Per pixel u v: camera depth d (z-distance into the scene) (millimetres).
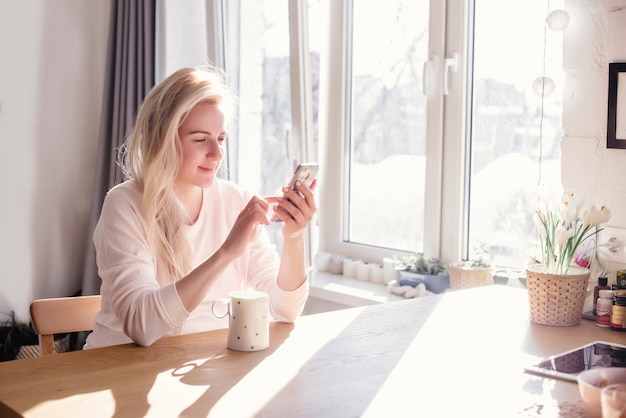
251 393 1420
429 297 2203
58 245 3812
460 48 2793
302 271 1964
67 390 1430
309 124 3271
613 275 2143
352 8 3227
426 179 2934
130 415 1311
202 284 1743
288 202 1919
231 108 2037
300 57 3184
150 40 3527
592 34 2164
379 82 3150
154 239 1930
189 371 1546
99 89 3896
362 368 1566
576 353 1669
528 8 2617
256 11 3404
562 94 2482
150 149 1939
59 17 3725
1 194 3600
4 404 1362
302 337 1798
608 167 2154
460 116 2812
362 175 3266
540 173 2564
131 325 1723
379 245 3227
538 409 1343
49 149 3742
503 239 2760
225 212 2148
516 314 2027
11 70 3582
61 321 2070
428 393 1423
